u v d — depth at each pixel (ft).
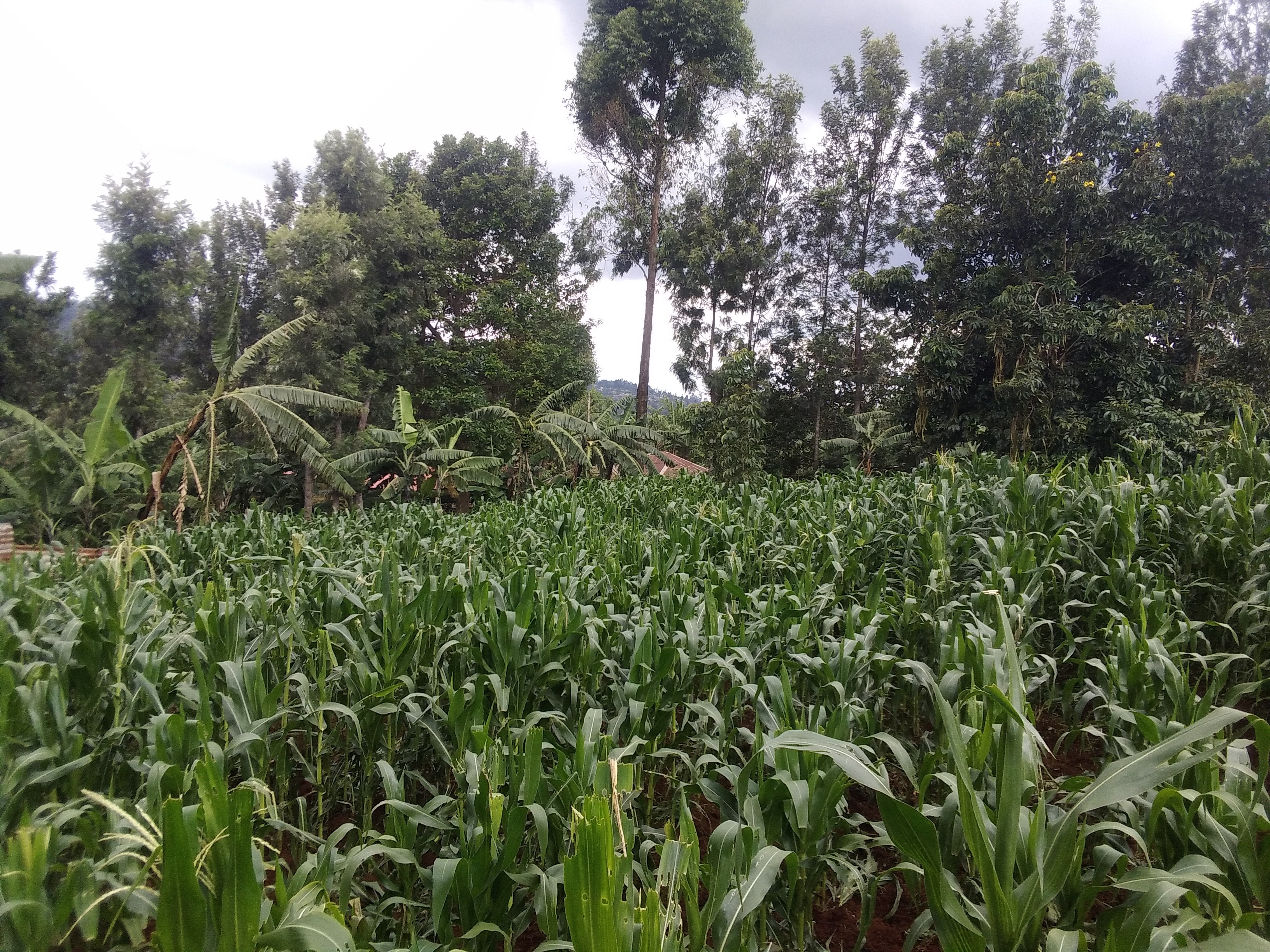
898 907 10.73
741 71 80.53
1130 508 18.52
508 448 71.77
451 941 7.78
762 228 85.61
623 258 90.27
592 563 19.93
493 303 81.97
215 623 13.07
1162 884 6.31
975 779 9.04
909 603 15.19
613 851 6.02
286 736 12.44
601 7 80.79
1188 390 48.93
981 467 33.06
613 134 82.99
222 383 42.37
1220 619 17.30
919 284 62.54
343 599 15.56
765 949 8.76
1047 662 14.73
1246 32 59.26
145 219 69.92
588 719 9.87
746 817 8.58
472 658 13.38
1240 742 8.59
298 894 6.80
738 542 23.07
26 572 22.88
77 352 74.54
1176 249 51.85
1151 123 53.36
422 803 13.17
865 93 78.48
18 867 7.22
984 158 56.95
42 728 9.96
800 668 13.75
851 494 30.76
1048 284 52.65
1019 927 6.40
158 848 6.92
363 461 55.47
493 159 92.17
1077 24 69.92
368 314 69.62
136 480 49.39
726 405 66.59
